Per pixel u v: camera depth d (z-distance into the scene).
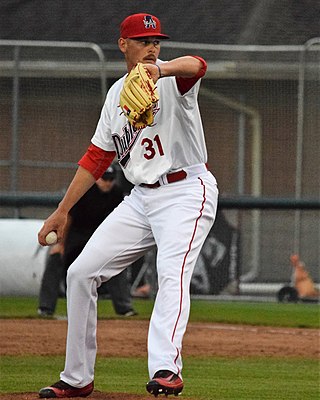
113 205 39.88
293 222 54.88
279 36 64.06
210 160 57.22
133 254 19.36
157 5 67.44
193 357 29.41
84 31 66.19
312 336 34.62
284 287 50.50
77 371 19.14
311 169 54.84
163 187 18.89
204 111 57.25
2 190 57.47
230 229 49.69
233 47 51.62
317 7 65.88
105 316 39.34
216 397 21.64
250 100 56.56
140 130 18.72
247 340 33.19
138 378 24.88
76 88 56.59
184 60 17.83
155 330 18.16
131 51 18.88
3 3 68.31
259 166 56.72
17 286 44.94
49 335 32.94
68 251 40.62
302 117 51.81
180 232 18.50
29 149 56.69
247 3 66.81
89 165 19.50
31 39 65.75
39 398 19.02
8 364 27.00
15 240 45.03
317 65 53.28
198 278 49.62
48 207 49.47
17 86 51.38
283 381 25.06
